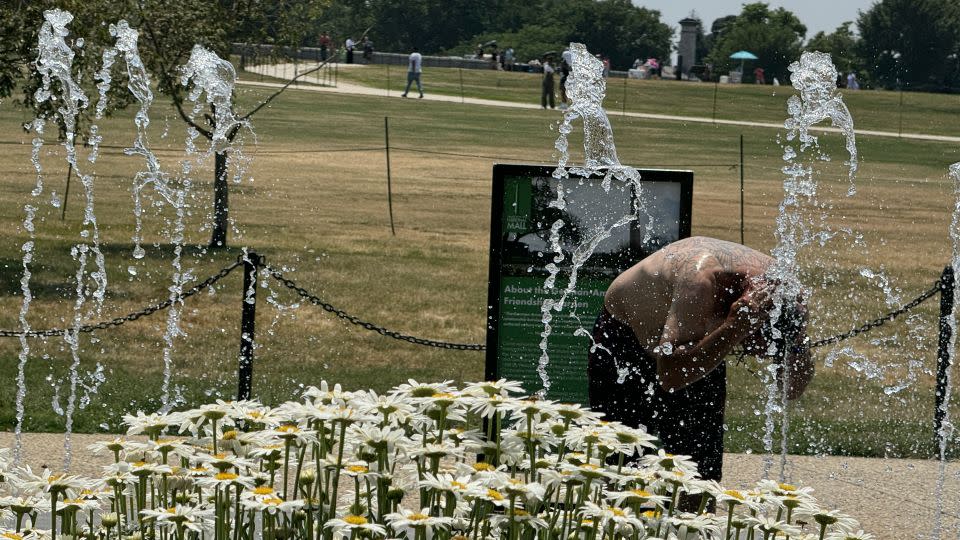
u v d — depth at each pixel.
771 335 5.20
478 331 12.04
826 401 9.62
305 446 3.36
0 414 7.80
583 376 6.25
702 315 5.03
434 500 3.37
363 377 9.69
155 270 14.38
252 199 22.44
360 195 24.16
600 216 6.17
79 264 14.48
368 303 13.07
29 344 10.28
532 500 3.34
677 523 3.23
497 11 127.69
